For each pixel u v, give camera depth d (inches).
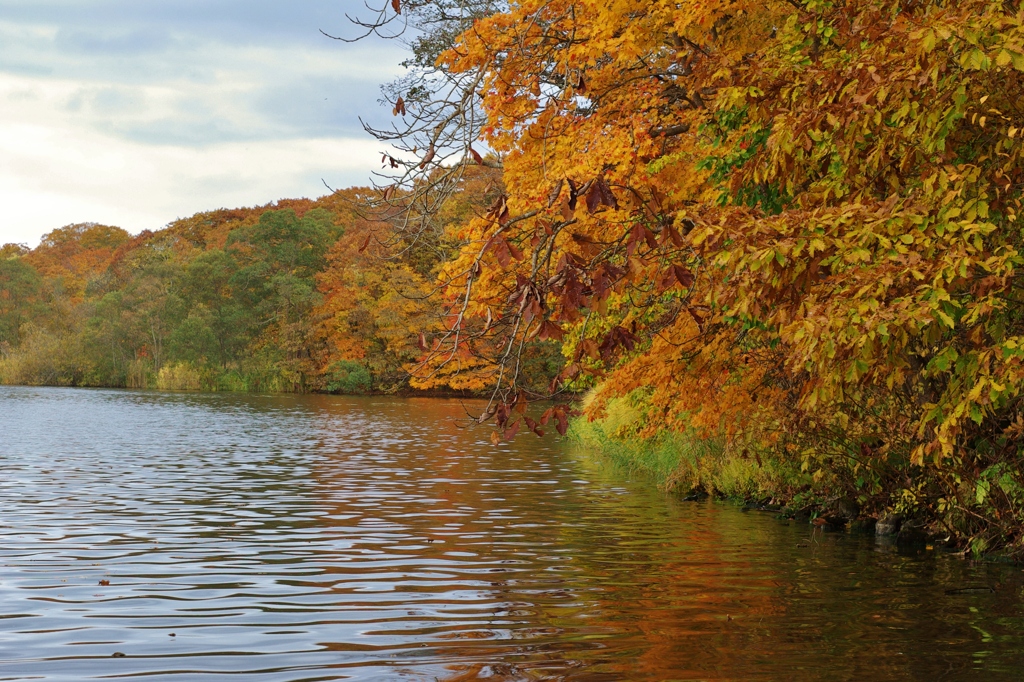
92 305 3602.4
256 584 362.3
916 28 282.7
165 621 305.4
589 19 429.1
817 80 331.6
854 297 277.0
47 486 673.6
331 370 2928.2
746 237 282.5
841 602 343.3
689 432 702.5
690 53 451.2
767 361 521.3
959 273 266.4
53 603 328.8
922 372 399.9
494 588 360.2
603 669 257.3
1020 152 297.4
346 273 2974.9
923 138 304.8
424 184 328.5
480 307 368.8
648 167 429.4
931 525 490.9
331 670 254.1
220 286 3420.3
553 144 442.0
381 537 474.0
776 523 540.4
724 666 261.3
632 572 394.9
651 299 518.3
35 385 3403.1
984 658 271.7
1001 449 443.5
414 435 1263.5
